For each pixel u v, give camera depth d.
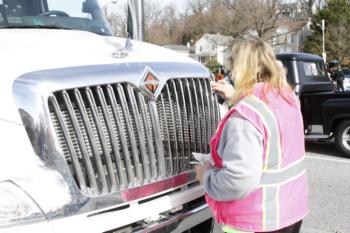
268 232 2.78
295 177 2.84
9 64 2.75
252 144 2.61
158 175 3.10
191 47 53.06
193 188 3.37
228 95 3.51
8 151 2.55
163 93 3.16
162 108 3.13
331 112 8.98
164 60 3.25
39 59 2.80
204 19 40.78
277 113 2.72
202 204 3.42
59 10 4.27
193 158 3.37
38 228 2.56
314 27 52.94
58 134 2.67
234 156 2.62
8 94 2.65
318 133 9.26
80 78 2.74
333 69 14.23
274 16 33.84
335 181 7.44
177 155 3.25
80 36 3.52
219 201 2.84
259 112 2.67
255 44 2.87
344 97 8.86
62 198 2.63
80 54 2.97
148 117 3.03
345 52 51.47
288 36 43.66
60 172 2.64
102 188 2.80
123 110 2.90
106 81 2.82
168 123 3.20
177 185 3.24
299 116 2.87
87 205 2.72
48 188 2.60
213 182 2.77
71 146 2.68
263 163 2.70
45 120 2.61
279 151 2.72
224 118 2.78
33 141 2.60
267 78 2.85
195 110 3.40
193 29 51.06
